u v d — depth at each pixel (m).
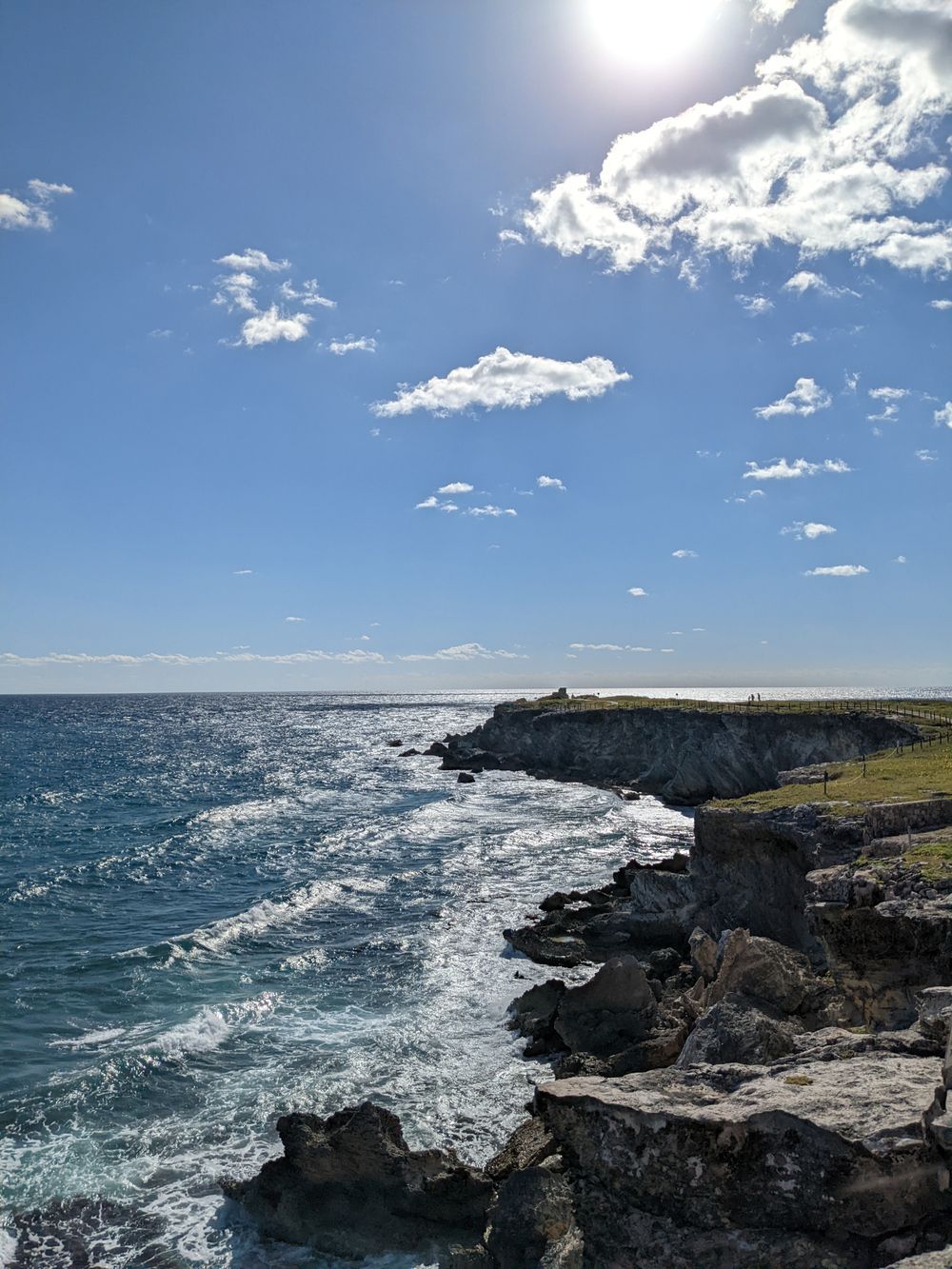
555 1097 11.40
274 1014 27.20
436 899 42.22
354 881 46.22
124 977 30.53
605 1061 21.89
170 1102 21.50
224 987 29.55
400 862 51.66
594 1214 11.01
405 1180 16.47
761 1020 16.36
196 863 52.03
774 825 29.52
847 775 39.47
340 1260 15.74
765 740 80.56
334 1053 24.28
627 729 103.00
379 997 28.77
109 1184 18.20
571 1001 24.38
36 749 142.00
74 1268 15.81
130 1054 23.86
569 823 65.94
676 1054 21.50
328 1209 16.59
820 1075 11.06
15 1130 20.16
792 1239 9.47
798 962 21.75
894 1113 9.66
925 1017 12.48
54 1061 23.72
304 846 56.75
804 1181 9.57
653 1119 10.46
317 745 155.50
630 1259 10.25
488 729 123.38
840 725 76.69
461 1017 27.00
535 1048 24.19
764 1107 10.02
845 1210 9.31
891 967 16.86
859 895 17.42
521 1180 12.97
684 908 33.31
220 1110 21.14
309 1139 17.25
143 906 41.69
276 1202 16.97
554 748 109.50
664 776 86.75
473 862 51.25
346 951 33.72
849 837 26.70
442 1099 21.62
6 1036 25.25
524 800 80.69
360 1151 16.84
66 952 33.72
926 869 19.45
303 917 38.91
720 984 21.73
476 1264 12.93
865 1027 16.92
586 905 38.59
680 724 96.00
